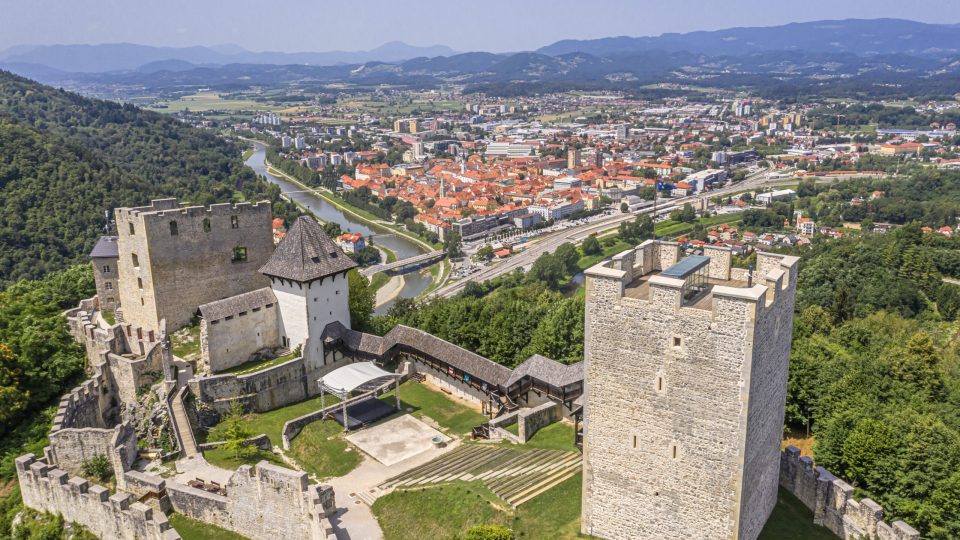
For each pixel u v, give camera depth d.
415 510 67.56
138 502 65.56
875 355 106.88
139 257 102.31
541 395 87.00
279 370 96.00
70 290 124.56
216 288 108.62
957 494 65.00
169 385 88.25
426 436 85.19
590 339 55.69
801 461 63.59
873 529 57.22
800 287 173.62
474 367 93.38
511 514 62.94
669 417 53.31
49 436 75.19
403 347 103.06
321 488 66.44
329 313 102.94
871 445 70.25
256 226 111.75
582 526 59.81
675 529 55.16
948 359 115.06
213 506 67.75
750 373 49.09
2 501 74.25
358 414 90.88
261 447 81.44
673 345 51.84
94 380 88.38
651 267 64.44
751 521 55.47
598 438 57.22
